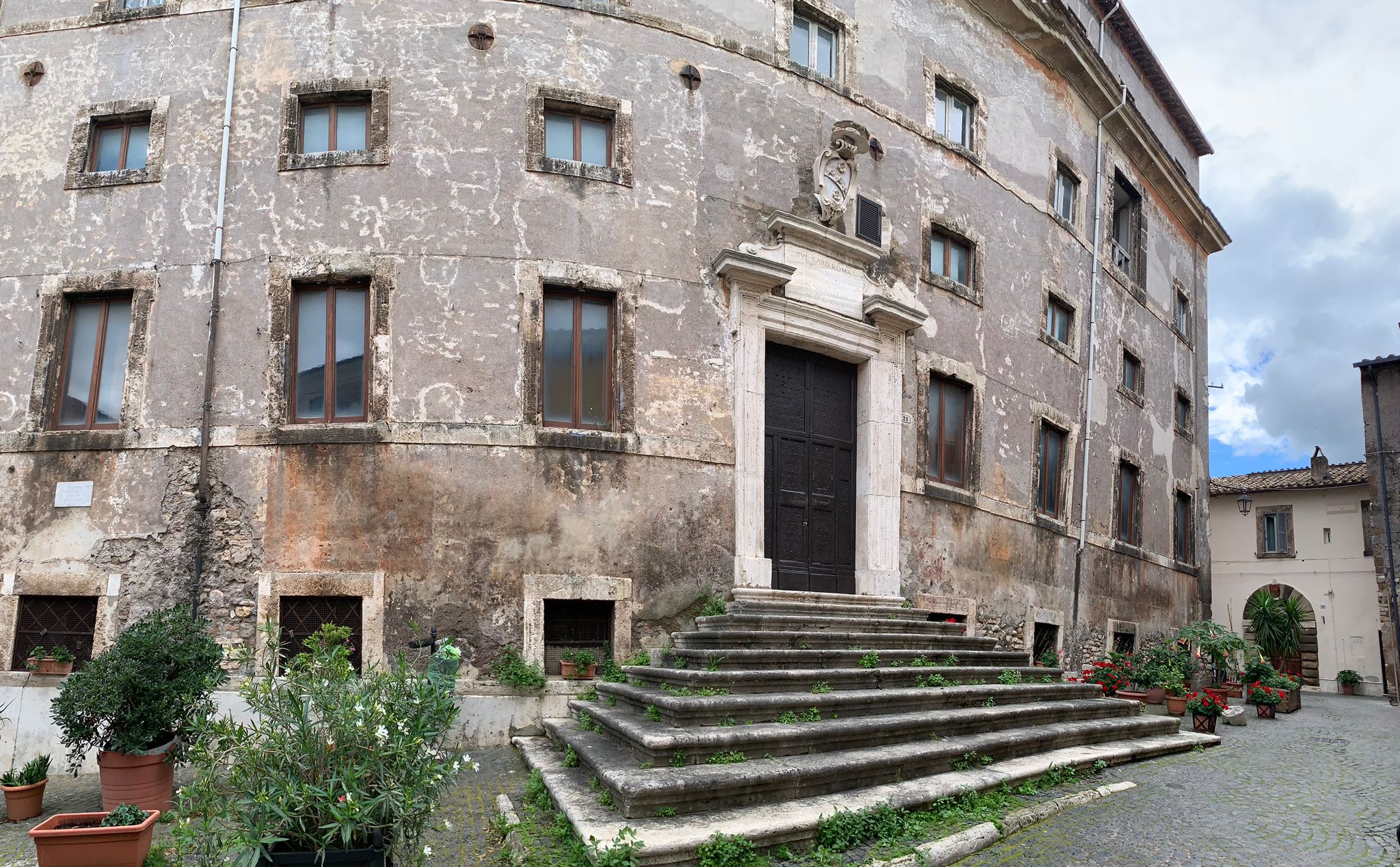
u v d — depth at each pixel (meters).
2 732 9.34
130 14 10.91
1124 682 13.45
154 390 10.06
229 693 9.19
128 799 6.99
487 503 9.80
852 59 12.91
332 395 10.10
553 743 8.67
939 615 12.47
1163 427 19.88
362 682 5.29
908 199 13.20
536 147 10.51
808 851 5.97
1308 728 13.45
